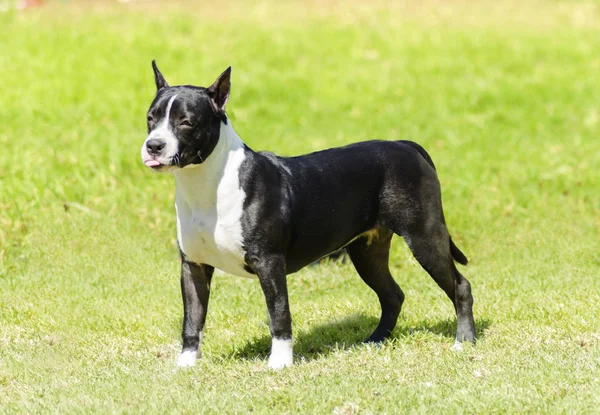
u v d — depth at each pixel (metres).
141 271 12.84
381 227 9.61
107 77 22.14
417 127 20.20
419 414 7.51
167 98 8.38
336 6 31.55
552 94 22.84
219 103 8.60
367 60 25.23
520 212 15.29
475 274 12.86
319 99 22.30
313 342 10.09
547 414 7.42
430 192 9.57
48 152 16.91
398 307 10.32
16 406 8.04
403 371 8.69
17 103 19.89
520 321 10.43
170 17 28.00
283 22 28.73
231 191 8.59
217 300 11.72
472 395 7.86
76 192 15.09
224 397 8.05
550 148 18.86
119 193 15.16
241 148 8.74
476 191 16.11
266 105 21.50
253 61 24.56
